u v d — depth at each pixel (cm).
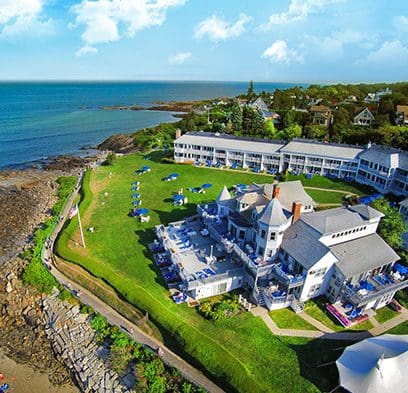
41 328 4200
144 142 12438
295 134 10888
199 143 9456
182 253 4753
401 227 4781
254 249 4550
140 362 3450
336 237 4219
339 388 3042
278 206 4112
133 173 8950
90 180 8475
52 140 14612
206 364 3238
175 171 8988
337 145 8456
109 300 4247
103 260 4944
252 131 11600
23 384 3528
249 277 4206
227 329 3706
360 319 3831
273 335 3634
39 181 9331
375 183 7475
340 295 3994
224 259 4612
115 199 7200
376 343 3152
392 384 2764
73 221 6097
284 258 4294
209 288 4159
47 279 4725
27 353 3909
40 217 7044
